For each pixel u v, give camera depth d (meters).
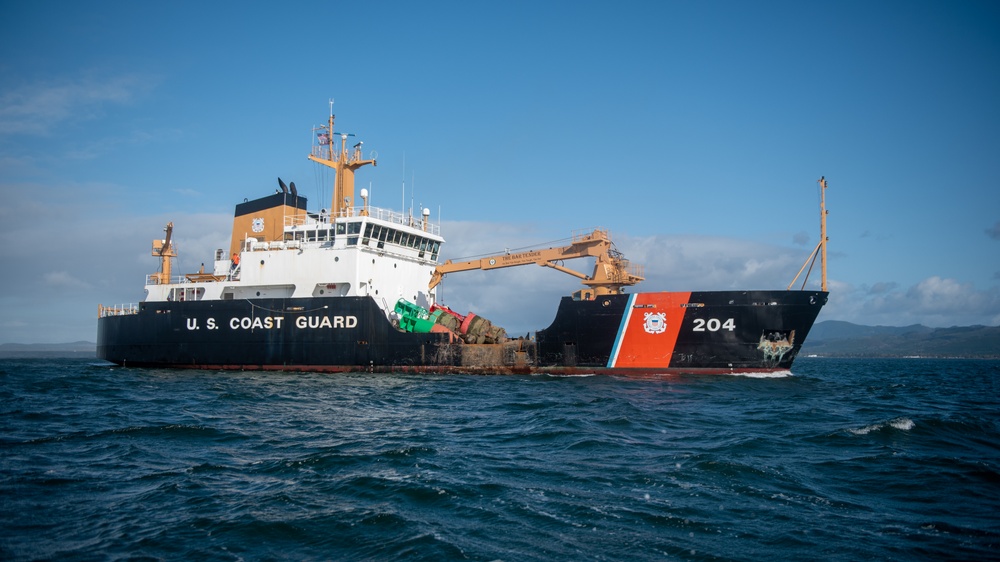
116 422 22.09
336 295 42.56
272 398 28.70
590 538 10.93
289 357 42.06
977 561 10.00
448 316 40.88
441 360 39.19
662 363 36.16
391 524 11.52
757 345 35.12
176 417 23.33
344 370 40.97
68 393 31.38
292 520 11.72
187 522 11.66
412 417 23.28
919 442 18.25
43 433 19.89
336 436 19.61
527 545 10.64
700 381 33.47
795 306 34.56
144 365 46.81
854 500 12.98
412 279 45.28
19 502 12.77
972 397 35.12
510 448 17.67
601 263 40.09
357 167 47.19
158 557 10.16
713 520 11.76
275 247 45.19
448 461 16.06
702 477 14.45
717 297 35.03
